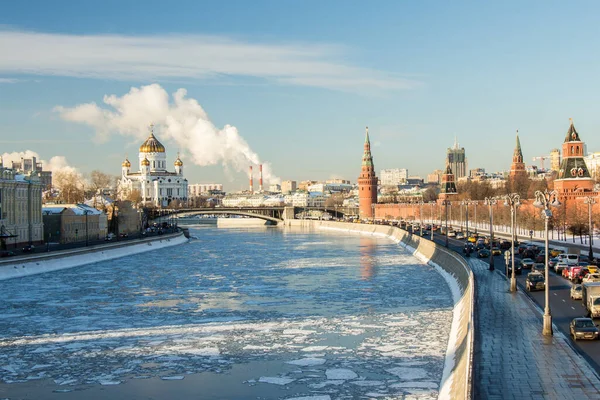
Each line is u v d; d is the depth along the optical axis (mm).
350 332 97750
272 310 117375
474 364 59344
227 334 98188
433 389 70438
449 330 97188
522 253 171000
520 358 68000
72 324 107062
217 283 155375
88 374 78750
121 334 99188
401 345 89000
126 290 144250
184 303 126312
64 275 173250
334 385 72812
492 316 88875
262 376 76750
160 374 78375
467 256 175125
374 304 121375
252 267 191375
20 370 80750
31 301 129500
